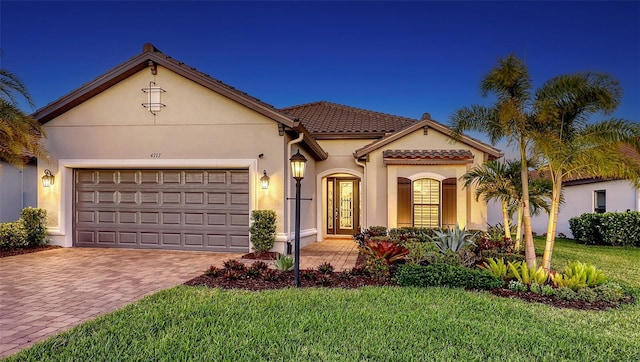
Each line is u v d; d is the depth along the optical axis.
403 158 14.61
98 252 12.20
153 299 6.74
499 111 8.49
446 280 7.73
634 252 13.41
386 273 8.21
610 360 4.56
